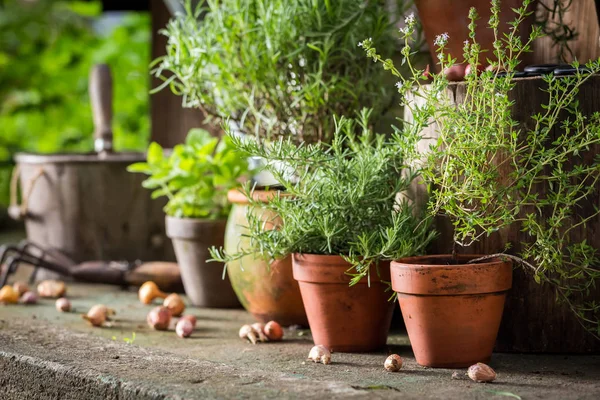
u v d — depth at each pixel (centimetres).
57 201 375
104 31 769
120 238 374
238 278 273
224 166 307
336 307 229
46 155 384
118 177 373
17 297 322
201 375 196
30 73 730
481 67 231
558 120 218
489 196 204
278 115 276
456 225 212
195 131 331
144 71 698
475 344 209
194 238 309
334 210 224
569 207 220
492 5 222
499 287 208
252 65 270
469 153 204
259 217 260
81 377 200
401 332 266
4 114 723
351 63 272
